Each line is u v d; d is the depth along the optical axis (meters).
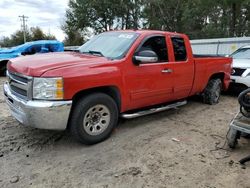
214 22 32.03
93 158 3.66
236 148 4.12
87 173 3.29
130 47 4.36
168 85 5.02
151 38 4.69
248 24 31.22
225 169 3.48
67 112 3.59
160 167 3.48
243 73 7.12
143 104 4.75
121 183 3.10
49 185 3.04
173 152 3.92
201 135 4.62
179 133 4.68
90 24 40.59
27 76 3.51
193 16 32.84
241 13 30.66
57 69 3.53
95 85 3.83
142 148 4.01
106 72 3.94
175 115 5.77
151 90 4.69
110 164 3.52
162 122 5.26
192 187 3.07
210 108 6.41
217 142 4.34
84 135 3.90
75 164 3.50
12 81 3.95
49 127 3.58
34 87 3.47
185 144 4.21
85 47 5.09
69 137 4.33
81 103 3.78
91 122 3.99
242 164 3.62
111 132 4.42
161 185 3.08
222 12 31.17
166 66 4.89
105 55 4.44
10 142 4.08
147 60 4.25
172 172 3.37
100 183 3.09
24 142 4.10
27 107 3.48
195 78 5.71
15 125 4.80
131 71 4.30
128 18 39.62
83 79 3.67
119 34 4.91
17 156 3.67
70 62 3.80
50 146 4.00
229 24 30.16
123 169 3.40
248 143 4.32
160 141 4.29
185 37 5.44
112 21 40.38
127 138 4.37
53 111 3.48
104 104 4.04
